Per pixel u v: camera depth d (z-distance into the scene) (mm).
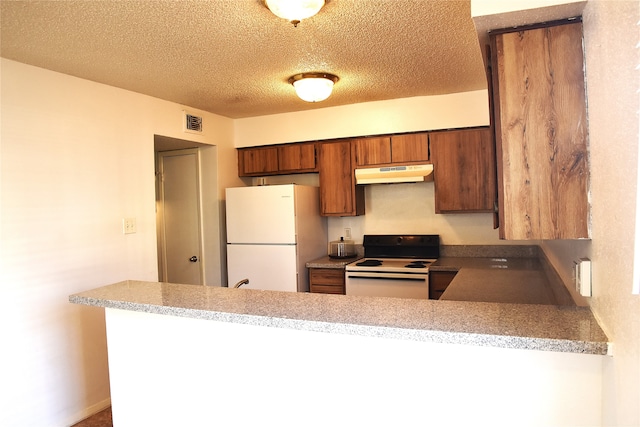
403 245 3992
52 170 2605
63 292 2645
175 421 1728
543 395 1159
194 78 2898
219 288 1819
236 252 3893
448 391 1254
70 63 2518
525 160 1384
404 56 2590
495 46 1423
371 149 3838
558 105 1354
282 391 1494
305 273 3840
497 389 1202
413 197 4051
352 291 3578
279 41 2289
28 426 2438
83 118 2812
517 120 1392
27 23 1964
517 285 2480
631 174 786
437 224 3975
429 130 3648
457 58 2641
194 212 4207
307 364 1443
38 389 2496
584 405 1121
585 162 1323
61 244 2643
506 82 1405
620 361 903
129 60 2508
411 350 1290
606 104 996
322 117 3990
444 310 1351
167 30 2098
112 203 2992
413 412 1302
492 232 3803
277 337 1488
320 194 4035
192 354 1665
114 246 2996
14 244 2389
